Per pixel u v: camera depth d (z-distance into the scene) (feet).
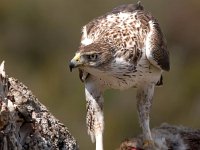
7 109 27.20
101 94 33.94
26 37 83.41
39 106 30.58
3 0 85.61
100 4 84.02
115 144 71.20
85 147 67.46
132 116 72.18
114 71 32.60
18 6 84.84
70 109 75.41
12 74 81.05
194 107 76.07
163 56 33.91
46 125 30.17
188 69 80.53
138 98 34.68
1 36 83.76
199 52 84.12
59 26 84.33
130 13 34.35
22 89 30.40
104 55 32.14
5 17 84.64
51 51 83.20
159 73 34.22
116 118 71.97
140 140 36.19
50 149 29.96
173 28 85.76
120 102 72.54
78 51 32.40
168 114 74.74
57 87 77.92
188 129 37.50
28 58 82.84
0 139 27.12
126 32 32.99
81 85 77.41
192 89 77.36
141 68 33.09
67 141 31.07
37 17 84.79
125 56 32.50
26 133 29.12
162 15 86.17
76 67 32.22
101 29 33.30
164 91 76.64
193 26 85.61
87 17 84.79
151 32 33.58
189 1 85.87
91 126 34.12
